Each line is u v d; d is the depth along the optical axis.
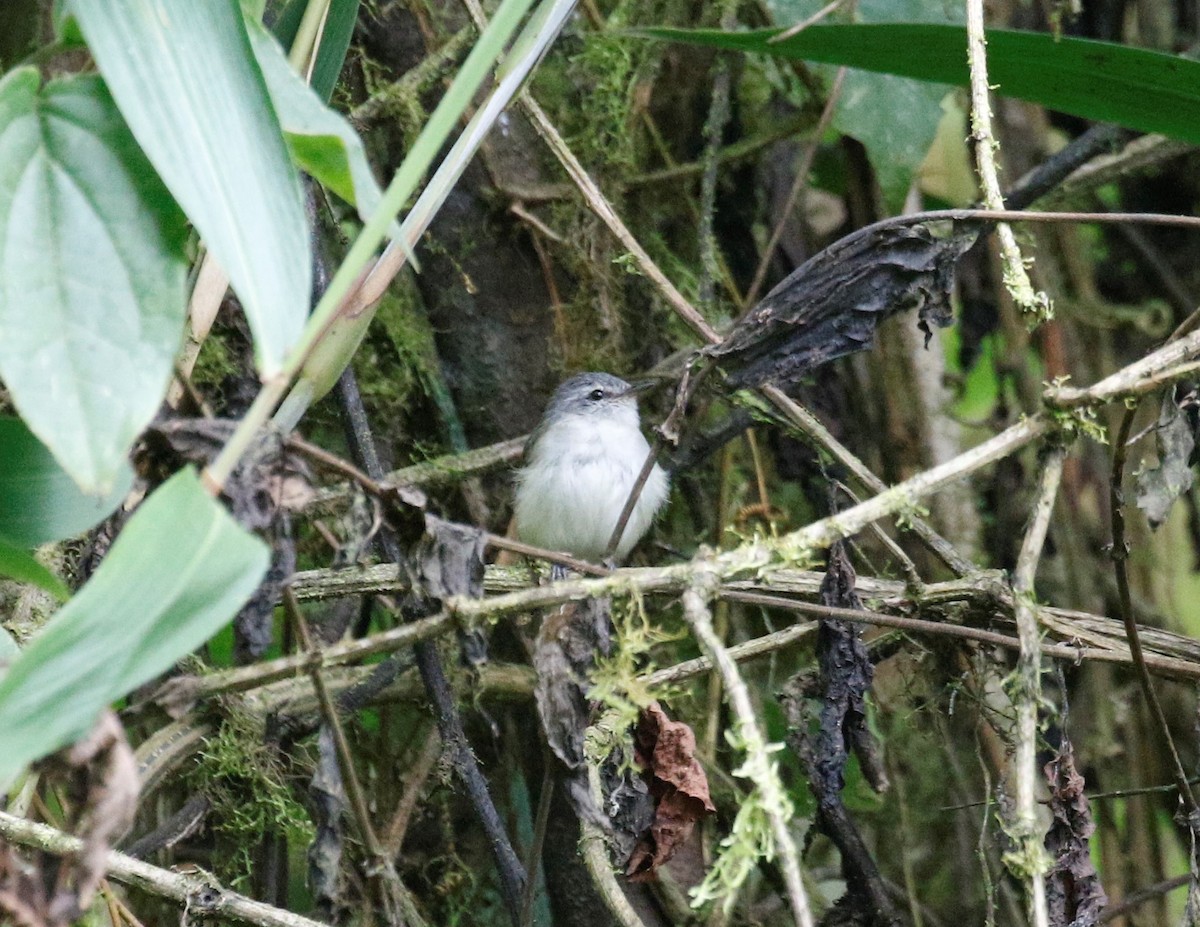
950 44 6.23
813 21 7.10
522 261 9.73
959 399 10.71
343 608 8.87
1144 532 10.57
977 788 9.93
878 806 9.70
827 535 4.79
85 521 4.25
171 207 3.71
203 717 7.67
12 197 3.61
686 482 10.47
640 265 7.09
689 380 5.62
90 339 3.55
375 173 9.63
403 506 4.51
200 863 8.75
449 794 9.06
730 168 10.32
